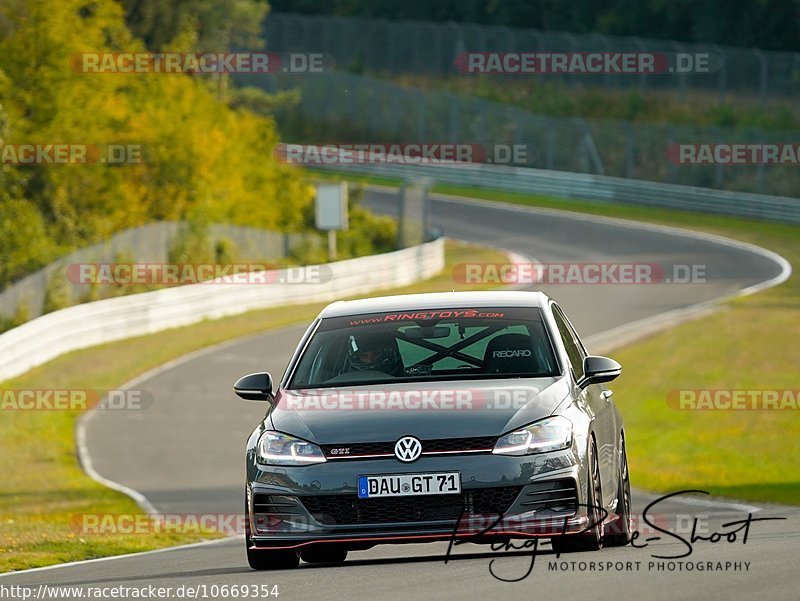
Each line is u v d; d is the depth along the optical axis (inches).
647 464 2812.5
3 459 2898.6
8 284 5748.0
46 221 6461.6
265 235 6791.3
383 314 1225.4
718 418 3341.5
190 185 6914.4
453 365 1142.3
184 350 4448.8
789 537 1258.0
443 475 1028.5
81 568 1371.8
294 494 1050.1
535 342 1164.5
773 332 4566.9
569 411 1074.7
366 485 1035.3
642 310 5172.2
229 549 1563.7
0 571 1433.3
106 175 6648.6
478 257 7239.2
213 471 2699.3
